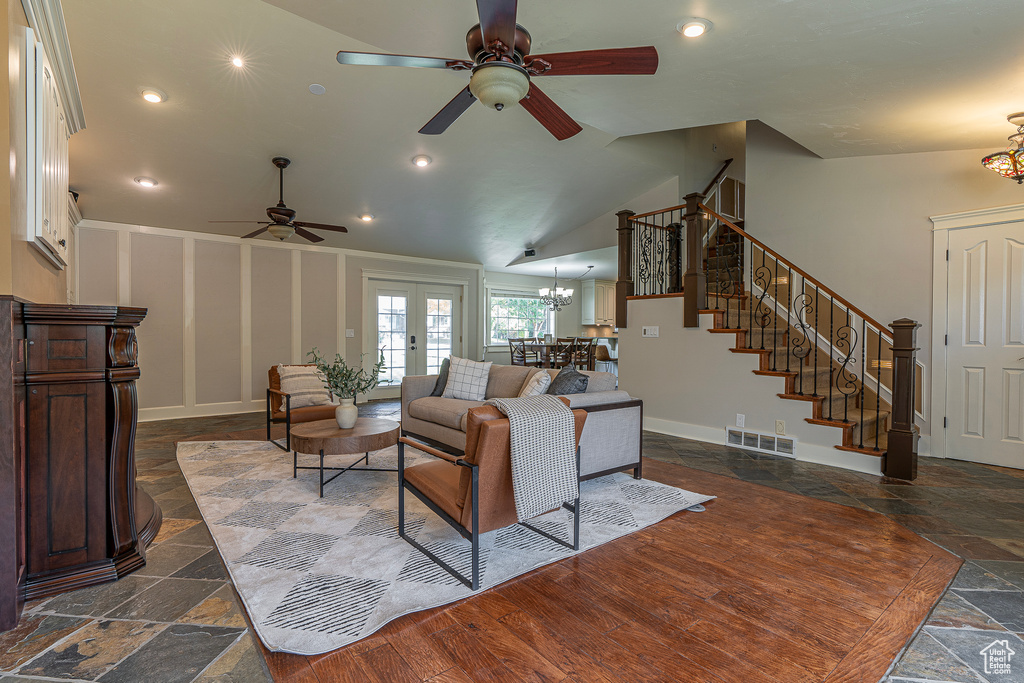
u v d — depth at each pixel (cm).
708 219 638
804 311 509
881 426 440
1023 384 379
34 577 195
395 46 285
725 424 463
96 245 568
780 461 405
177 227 611
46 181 213
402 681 148
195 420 601
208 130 414
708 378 476
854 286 475
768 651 162
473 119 446
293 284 707
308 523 272
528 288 1029
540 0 227
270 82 362
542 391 357
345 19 257
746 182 562
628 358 548
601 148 525
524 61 210
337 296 747
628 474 366
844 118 357
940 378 421
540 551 237
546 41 264
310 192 547
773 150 536
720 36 250
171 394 616
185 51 323
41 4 196
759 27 238
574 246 745
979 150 406
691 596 197
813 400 403
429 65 215
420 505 302
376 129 438
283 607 187
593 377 373
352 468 382
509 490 213
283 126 419
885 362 454
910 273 440
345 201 580
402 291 821
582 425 229
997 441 391
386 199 588
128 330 219
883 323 455
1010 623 179
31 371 195
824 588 203
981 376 399
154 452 439
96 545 209
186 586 206
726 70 291
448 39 277
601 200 653
